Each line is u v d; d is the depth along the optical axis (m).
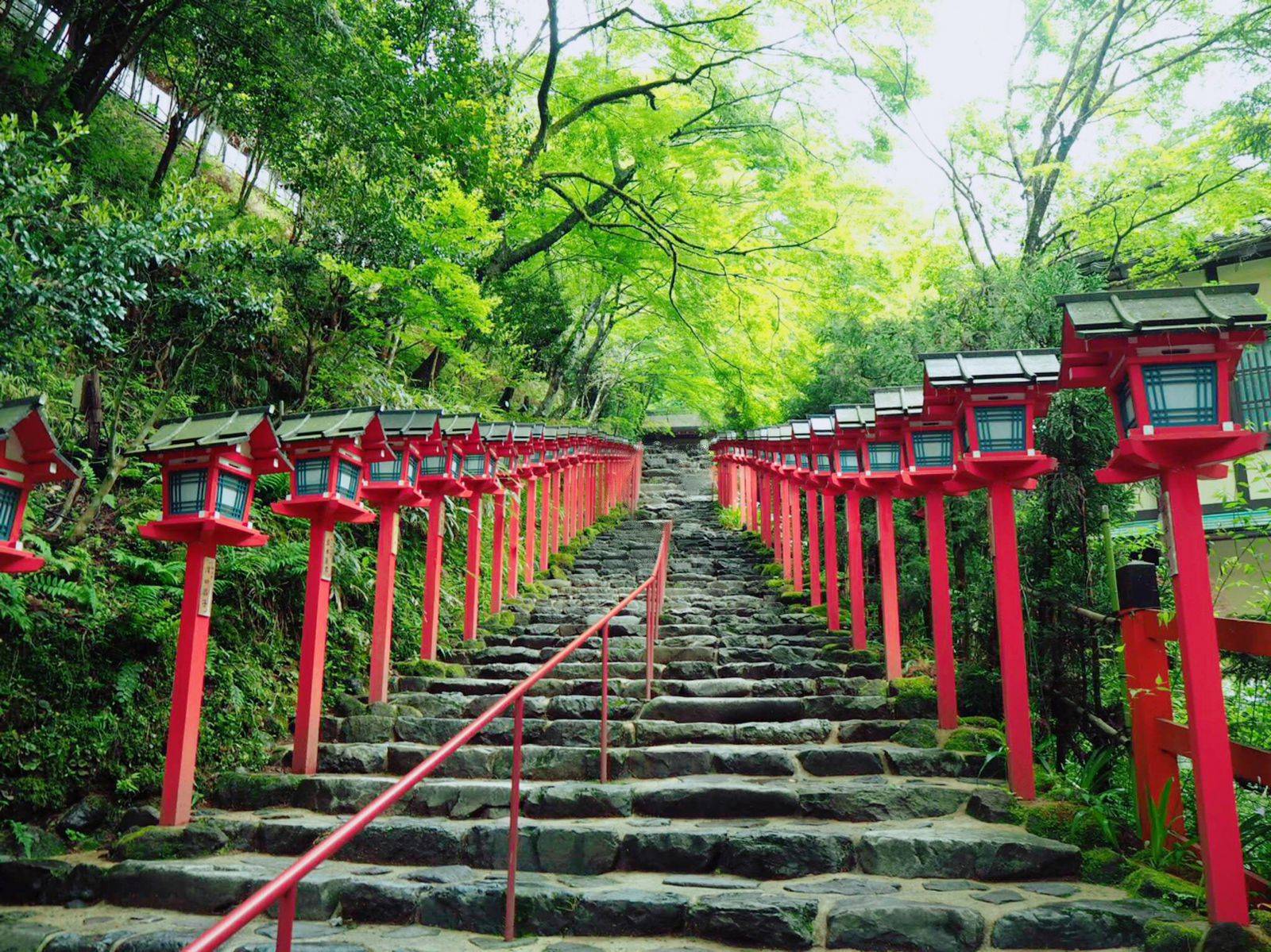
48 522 5.60
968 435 4.59
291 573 6.34
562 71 12.80
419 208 7.66
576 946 3.32
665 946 3.33
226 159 11.78
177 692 4.48
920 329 8.49
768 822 4.37
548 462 11.27
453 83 8.29
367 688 6.39
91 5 6.82
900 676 6.22
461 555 9.52
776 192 11.62
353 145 7.14
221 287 5.86
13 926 3.52
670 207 13.02
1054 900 3.45
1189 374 3.24
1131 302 3.36
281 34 6.96
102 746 4.58
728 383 13.45
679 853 3.97
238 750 5.19
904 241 11.52
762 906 3.37
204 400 7.45
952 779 4.79
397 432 6.22
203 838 4.23
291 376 8.20
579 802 4.51
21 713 4.44
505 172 9.45
